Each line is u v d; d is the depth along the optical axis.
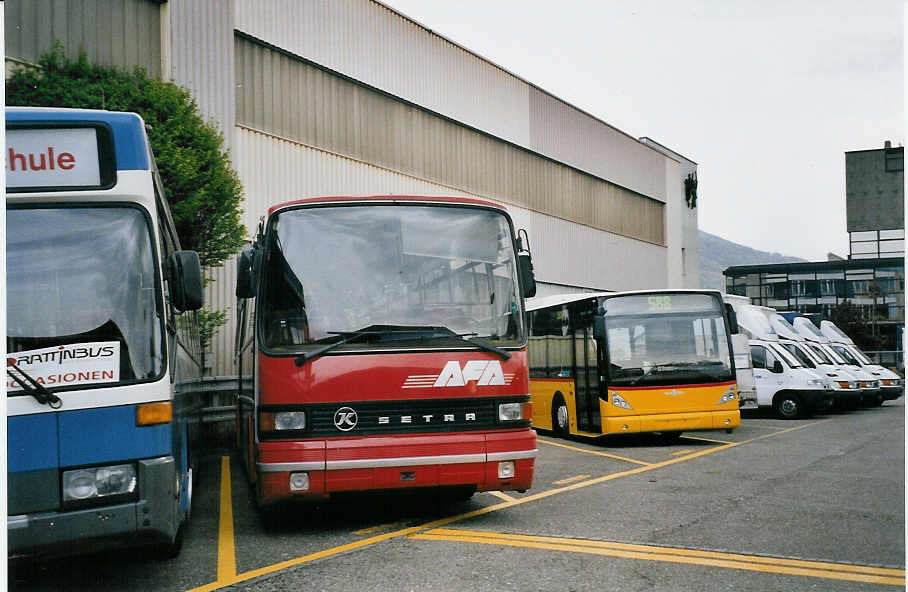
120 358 5.11
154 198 5.48
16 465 4.79
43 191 5.17
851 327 58.91
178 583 5.67
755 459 12.18
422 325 7.17
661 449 13.90
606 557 6.09
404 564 5.99
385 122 24.58
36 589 5.60
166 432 5.20
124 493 4.98
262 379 7.00
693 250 50.28
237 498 9.30
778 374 21.91
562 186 35.75
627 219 41.88
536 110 33.53
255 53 19.78
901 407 26.98
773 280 73.56
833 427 18.45
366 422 6.91
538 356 17.92
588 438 16.28
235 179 13.16
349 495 6.92
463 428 7.05
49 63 12.33
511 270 7.60
